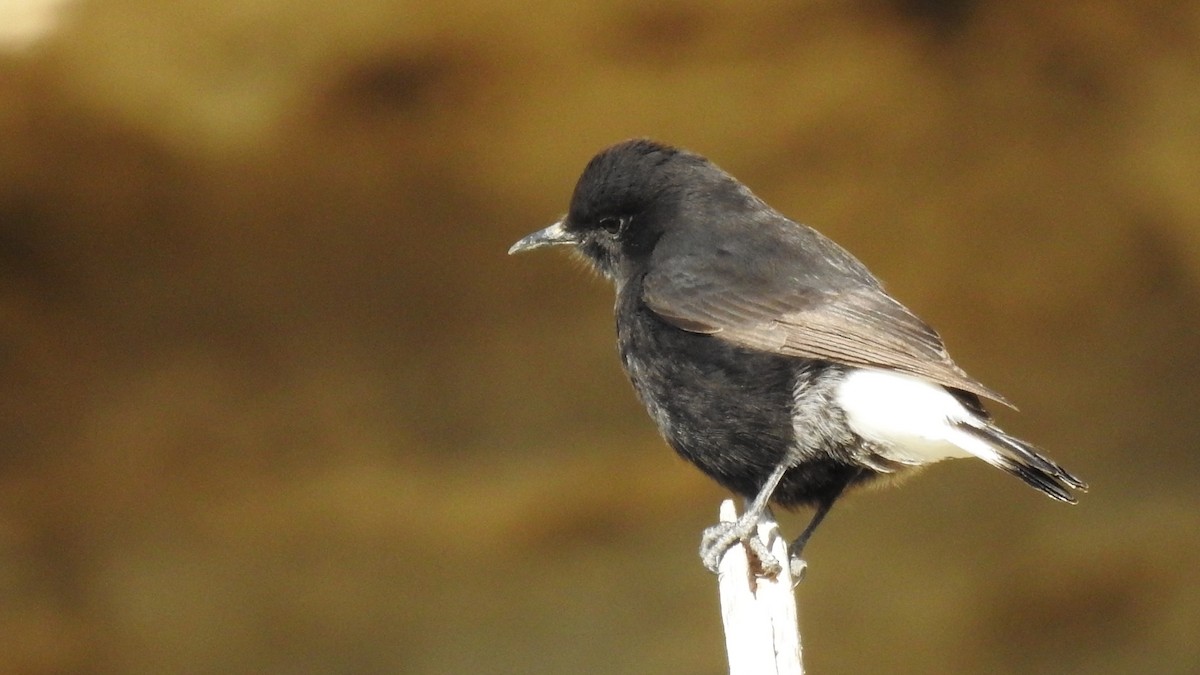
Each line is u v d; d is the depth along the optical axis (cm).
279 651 1551
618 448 1560
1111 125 1512
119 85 1345
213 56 1340
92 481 1527
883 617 1593
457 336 1541
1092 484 1600
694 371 970
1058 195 1545
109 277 1487
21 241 1459
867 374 930
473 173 1474
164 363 1520
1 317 1486
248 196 1454
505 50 1382
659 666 1555
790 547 971
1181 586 1577
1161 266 1573
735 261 995
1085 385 1602
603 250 1080
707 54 1421
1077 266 1568
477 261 1522
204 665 1541
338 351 1535
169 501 1538
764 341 950
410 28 1347
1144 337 1592
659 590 1570
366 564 1560
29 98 1350
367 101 1402
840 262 1013
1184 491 1589
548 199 1497
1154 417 1598
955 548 1605
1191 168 1510
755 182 1516
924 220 1551
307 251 1498
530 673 1555
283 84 1367
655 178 1057
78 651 1529
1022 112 1509
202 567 1545
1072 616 1591
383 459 1548
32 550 1524
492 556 1570
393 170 1460
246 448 1539
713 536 923
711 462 980
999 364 1605
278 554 1552
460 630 1560
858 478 971
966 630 1591
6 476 1512
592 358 1552
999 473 1611
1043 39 1484
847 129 1497
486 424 1554
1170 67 1489
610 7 1367
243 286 1505
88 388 1516
